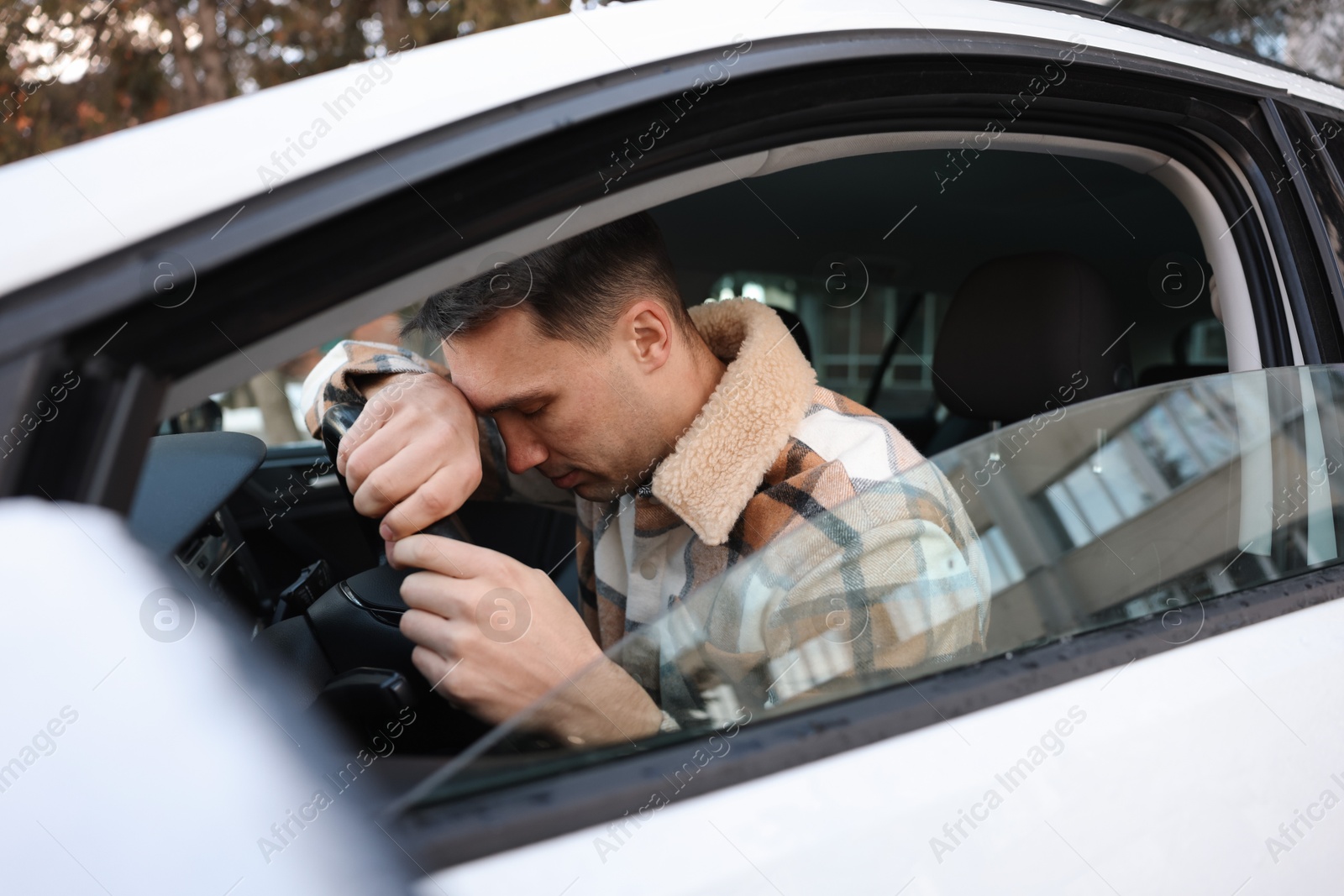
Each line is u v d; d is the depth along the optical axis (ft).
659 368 3.04
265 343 1.63
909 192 5.27
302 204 1.65
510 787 1.63
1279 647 2.44
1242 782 2.20
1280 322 3.28
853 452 3.03
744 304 3.35
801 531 2.33
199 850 1.43
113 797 1.42
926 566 2.30
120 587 1.50
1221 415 2.85
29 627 1.44
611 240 2.82
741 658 2.09
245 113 1.76
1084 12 3.05
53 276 1.50
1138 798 2.03
